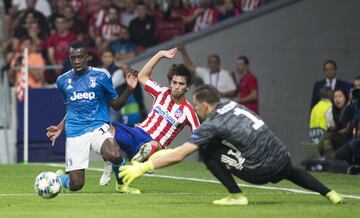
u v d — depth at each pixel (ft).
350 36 169.37
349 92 139.03
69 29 175.11
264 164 75.36
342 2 169.17
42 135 161.68
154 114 96.02
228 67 167.02
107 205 79.87
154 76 160.15
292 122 169.78
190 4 183.73
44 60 172.24
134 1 181.37
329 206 77.51
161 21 183.01
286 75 169.17
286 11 168.76
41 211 75.20
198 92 76.18
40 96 161.27
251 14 167.73
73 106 89.40
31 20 174.19
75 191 93.66
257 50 168.04
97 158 161.79
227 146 76.18
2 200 85.30
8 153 164.25
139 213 73.20
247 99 155.84
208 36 165.89
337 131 131.75
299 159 170.19
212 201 83.87
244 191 95.61
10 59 171.73
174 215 71.72
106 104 90.53
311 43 169.27
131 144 95.55
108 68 148.97
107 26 175.63
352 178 118.32
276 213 72.49
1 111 165.58
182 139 163.94
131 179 74.79
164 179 114.11
